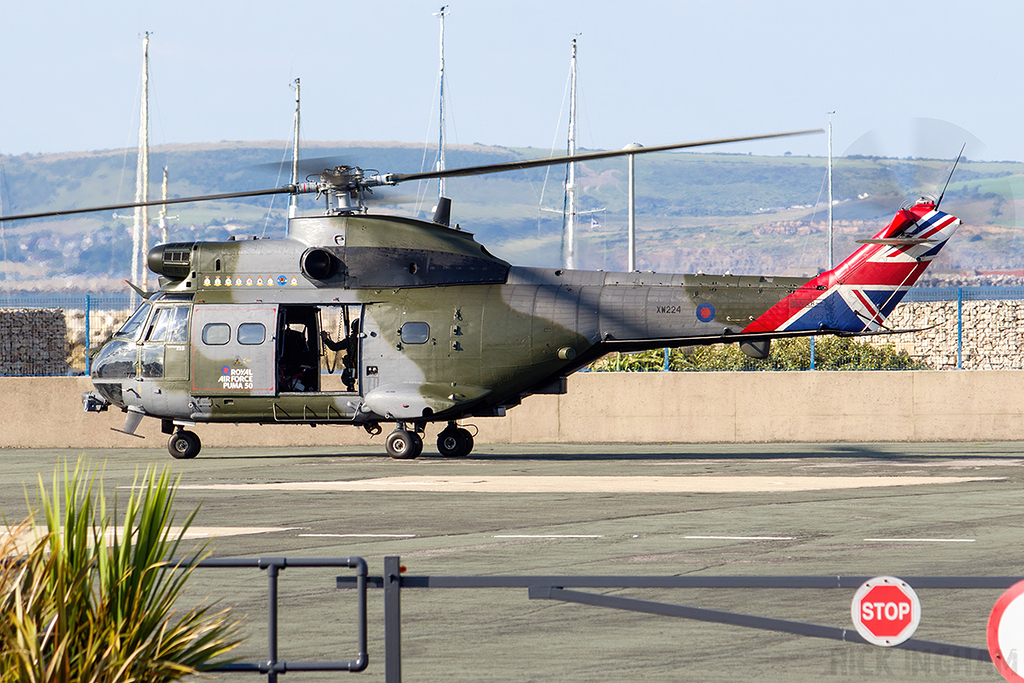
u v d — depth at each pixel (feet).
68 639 63.16
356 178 272.72
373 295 270.87
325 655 96.84
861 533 155.84
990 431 325.42
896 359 400.88
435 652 97.86
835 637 68.23
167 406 274.16
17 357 469.16
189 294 277.85
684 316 267.80
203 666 69.46
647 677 89.71
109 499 195.11
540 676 90.22
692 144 199.21
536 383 272.92
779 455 282.15
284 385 281.74
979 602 114.42
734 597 117.91
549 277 274.36
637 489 209.26
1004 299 441.27
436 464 263.90
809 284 267.80
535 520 170.09
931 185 266.98
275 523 168.14
